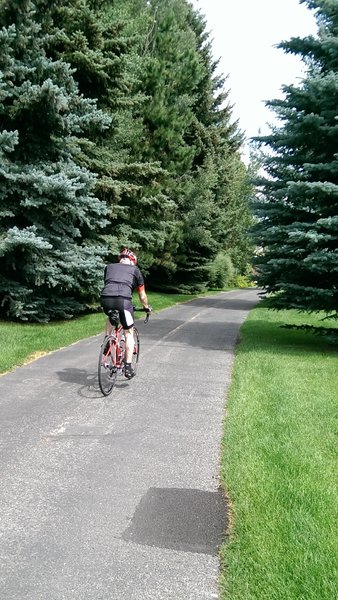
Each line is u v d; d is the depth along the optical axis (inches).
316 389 263.7
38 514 130.4
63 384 264.4
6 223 487.2
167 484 149.9
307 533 115.9
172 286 1312.7
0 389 249.6
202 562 110.7
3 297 509.4
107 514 131.1
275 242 421.7
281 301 415.8
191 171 1346.0
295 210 409.7
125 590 101.0
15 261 464.8
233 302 1122.7
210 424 207.9
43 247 436.1
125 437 189.0
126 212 673.6
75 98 474.6
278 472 152.1
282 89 399.2
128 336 271.7
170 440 187.3
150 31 1038.4
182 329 532.7
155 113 908.0
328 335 449.7
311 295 394.9
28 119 461.1
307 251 398.3
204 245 1326.3
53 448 175.3
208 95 1492.4
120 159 677.9
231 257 1996.8
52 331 437.4
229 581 102.1
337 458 167.0
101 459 167.3
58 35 503.8
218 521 128.3
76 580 103.9
